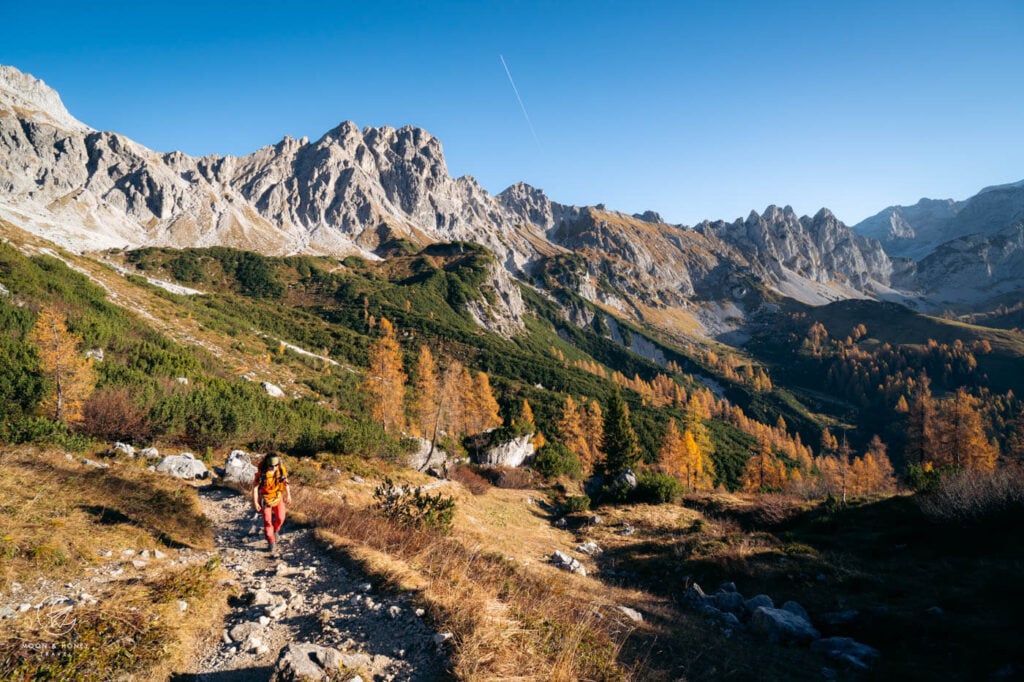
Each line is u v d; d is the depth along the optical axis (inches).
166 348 1726.1
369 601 233.9
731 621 446.0
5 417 559.8
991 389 7214.6
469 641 192.9
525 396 3759.8
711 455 3440.0
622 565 713.0
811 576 567.2
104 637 167.5
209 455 685.3
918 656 351.9
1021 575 447.2
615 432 1918.1
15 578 195.2
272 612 221.0
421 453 1261.1
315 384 2375.7
